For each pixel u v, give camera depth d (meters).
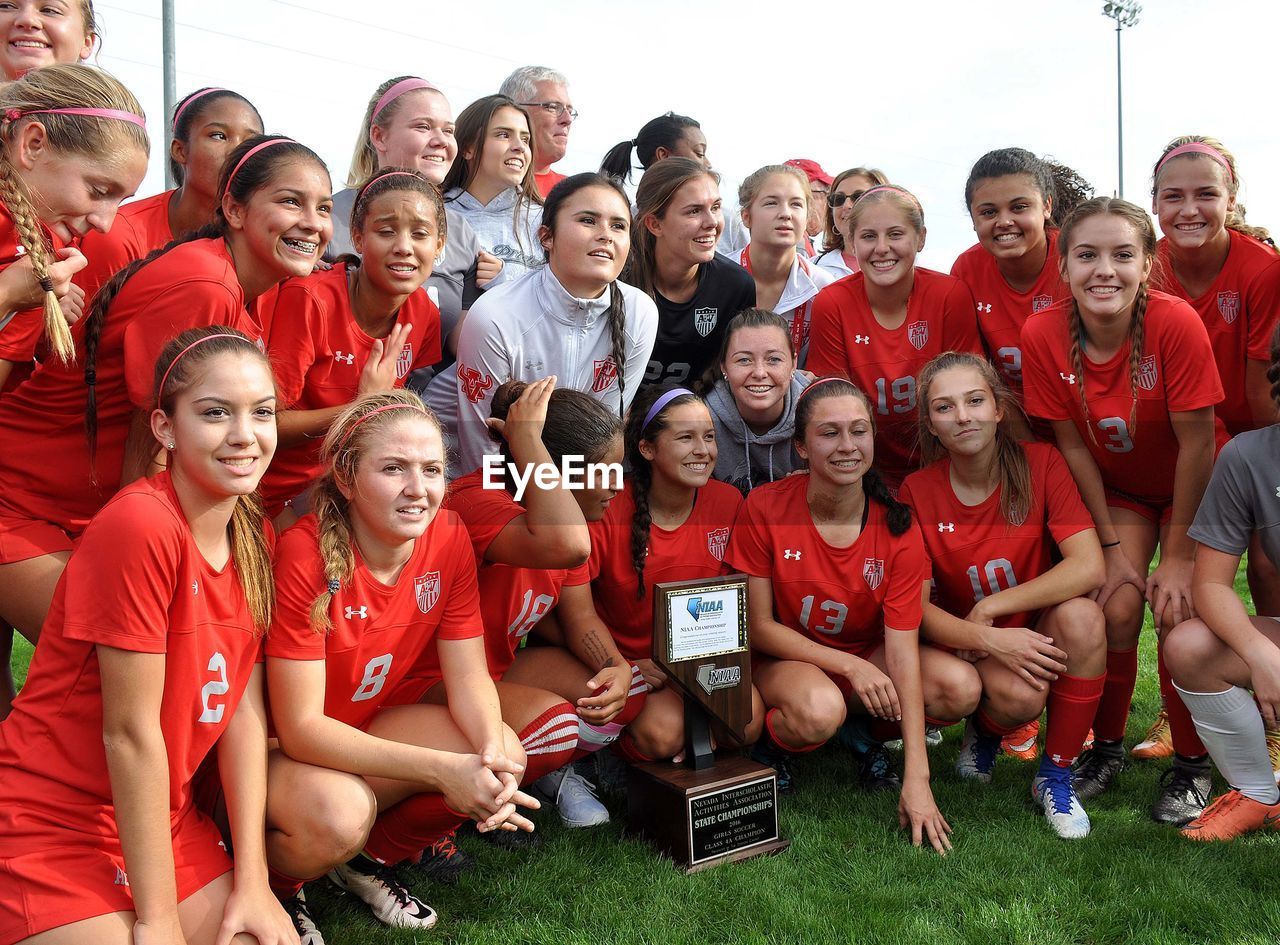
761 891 2.98
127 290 2.78
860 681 3.65
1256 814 3.44
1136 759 4.24
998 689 3.70
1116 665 3.92
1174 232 4.39
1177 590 3.77
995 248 4.43
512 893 3.00
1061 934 2.72
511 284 3.99
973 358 3.90
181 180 3.89
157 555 2.25
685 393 3.77
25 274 2.57
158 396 2.38
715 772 3.36
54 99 2.59
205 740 2.47
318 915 2.89
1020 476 3.94
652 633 3.58
